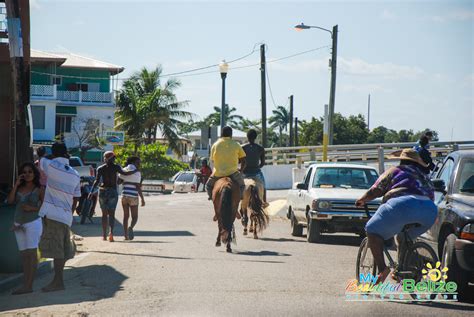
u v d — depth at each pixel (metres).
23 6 16.12
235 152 16.31
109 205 18.14
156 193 54.50
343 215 17.61
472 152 12.45
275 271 12.85
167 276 12.29
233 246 17.02
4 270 12.77
